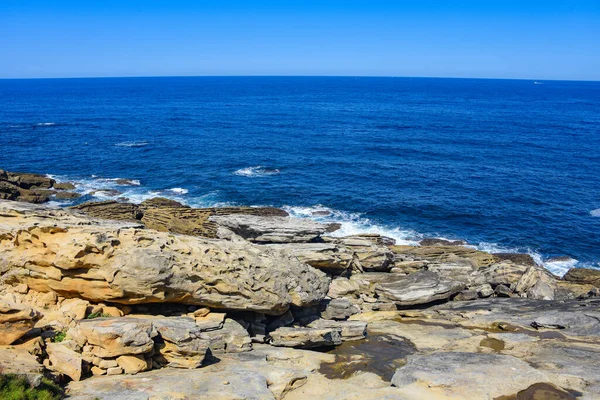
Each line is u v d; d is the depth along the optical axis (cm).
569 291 3400
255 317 2192
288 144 9431
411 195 6097
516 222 5278
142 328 1653
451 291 3031
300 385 1711
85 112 15075
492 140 10125
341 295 2862
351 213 5503
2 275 1970
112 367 1608
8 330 1545
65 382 1521
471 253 4088
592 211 5625
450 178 6919
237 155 8300
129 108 16738
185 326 1772
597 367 1850
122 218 4334
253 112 15700
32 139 9444
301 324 2339
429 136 10581
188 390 1502
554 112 16512
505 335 2277
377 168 7456
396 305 2891
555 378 1741
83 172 7025
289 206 5700
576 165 7825
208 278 1995
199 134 10581
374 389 1683
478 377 1697
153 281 1836
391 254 3375
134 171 7131
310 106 18275
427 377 1692
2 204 2698
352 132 11100
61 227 1953
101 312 1884
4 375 1320
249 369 1725
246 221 3266
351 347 2186
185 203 5734
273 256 2353
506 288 3319
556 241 4812
